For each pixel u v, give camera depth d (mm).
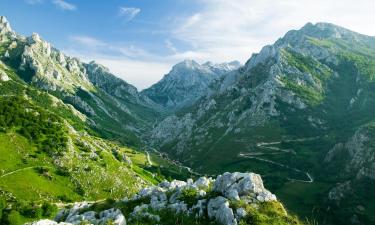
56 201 178500
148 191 79500
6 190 171000
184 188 70875
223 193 63875
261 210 57719
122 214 65312
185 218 61031
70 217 77562
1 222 147625
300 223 57719
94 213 72125
